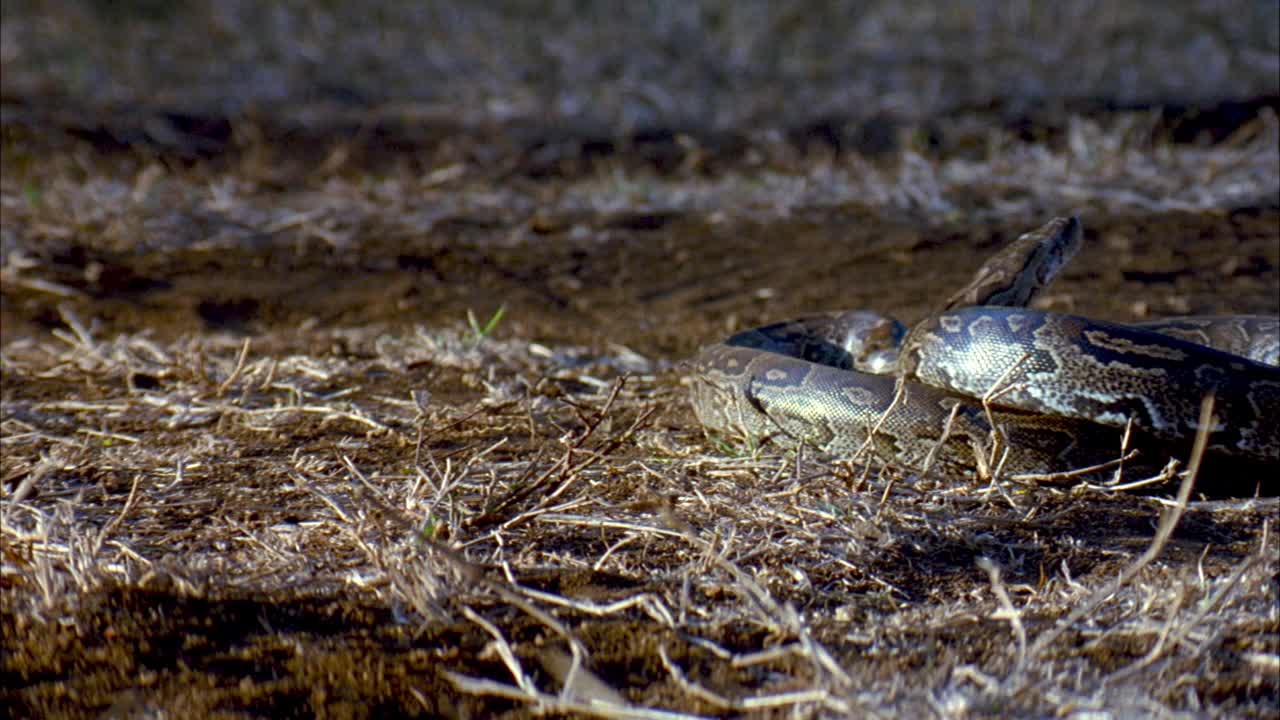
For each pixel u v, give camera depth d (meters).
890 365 23.41
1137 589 14.38
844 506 16.72
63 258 33.72
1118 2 64.31
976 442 18.81
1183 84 51.03
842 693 12.01
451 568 14.60
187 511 17.56
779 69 59.16
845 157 43.91
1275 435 17.86
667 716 11.85
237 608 14.22
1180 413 18.08
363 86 57.50
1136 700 11.85
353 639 13.55
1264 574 14.30
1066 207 37.41
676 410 22.86
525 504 17.06
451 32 67.50
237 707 12.34
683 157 45.97
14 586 14.56
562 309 31.44
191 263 34.00
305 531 16.41
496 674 12.85
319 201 39.31
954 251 34.69
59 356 26.59
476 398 23.58
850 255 34.72
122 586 14.44
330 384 24.55
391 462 19.80
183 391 23.67
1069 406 18.58
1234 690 12.19
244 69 59.44
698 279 33.53
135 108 51.28
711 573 14.93
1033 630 13.50
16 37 61.38
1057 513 17.02
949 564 15.49
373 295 32.31
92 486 18.56
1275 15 59.38
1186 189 38.16
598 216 38.75
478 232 37.44
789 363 20.44
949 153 43.88
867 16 67.38
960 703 11.68
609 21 69.56
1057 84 52.28
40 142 45.44
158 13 68.31
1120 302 30.16
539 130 50.12
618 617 13.91
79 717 12.27
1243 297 30.34
